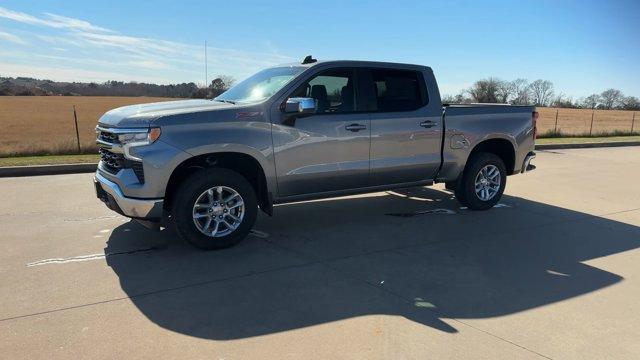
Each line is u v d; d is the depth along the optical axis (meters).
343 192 6.13
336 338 3.44
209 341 3.37
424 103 6.57
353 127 5.92
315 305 3.98
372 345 3.35
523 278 4.69
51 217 6.55
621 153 16.78
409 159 6.46
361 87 6.06
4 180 9.46
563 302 4.16
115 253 5.14
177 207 5.04
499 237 6.05
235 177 5.25
